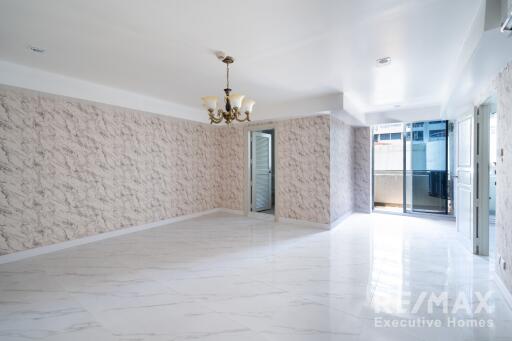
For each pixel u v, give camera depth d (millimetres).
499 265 2691
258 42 2697
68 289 2617
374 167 7234
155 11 2166
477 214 3646
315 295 2508
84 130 4129
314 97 4754
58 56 3062
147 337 1890
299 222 5332
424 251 3766
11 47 2840
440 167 6207
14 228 3434
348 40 2641
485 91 3156
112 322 2068
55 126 3809
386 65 3271
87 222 4180
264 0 2006
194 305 2324
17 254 3449
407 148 6492
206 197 6387
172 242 4207
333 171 5129
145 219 5035
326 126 4969
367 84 4016
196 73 3598
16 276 2926
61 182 3879
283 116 5180
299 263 3311
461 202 4277
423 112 5684
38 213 3646
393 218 6055
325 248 3893
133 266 3207
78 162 4062
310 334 1932
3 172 3346
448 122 5996
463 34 2477
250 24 2357
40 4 2070
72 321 2080
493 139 5242
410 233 4734
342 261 3373
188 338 1880
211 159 6504
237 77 3740
